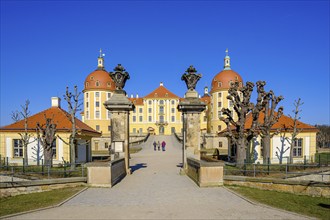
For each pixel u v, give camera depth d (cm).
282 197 1366
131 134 7650
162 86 9544
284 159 2764
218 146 5625
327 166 2034
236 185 1608
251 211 989
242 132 2225
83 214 954
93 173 1464
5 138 2641
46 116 2867
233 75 6812
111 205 1073
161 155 3678
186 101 1922
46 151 2258
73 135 2086
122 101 1936
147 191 1341
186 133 1922
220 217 917
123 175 1831
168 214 948
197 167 1541
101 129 7156
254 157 2727
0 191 1403
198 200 1150
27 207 1073
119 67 1989
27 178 1705
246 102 2247
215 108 6869
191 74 1966
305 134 2827
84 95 7388
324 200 1403
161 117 9056
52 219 901
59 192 1381
